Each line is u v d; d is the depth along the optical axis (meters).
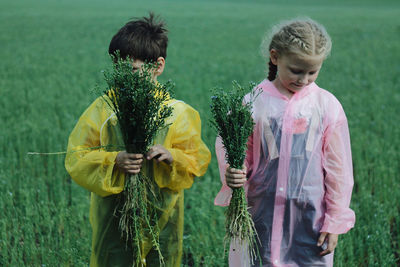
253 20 37.66
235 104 3.00
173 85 3.06
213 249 4.66
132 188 3.07
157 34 3.33
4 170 6.62
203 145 3.38
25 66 15.80
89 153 3.14
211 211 5.27
